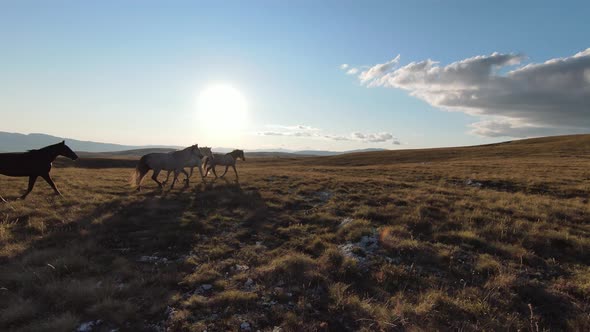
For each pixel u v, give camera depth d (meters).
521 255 8.94
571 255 9.22
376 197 16.30
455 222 11.75
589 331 5.96
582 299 7.04
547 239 9.99
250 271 8.28
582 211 13.22
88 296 6.57
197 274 7.94
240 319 6.20
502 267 8.27
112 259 8.66
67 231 10.39
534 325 6.11
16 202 13.37
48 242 9.47
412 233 10.84
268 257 9.14
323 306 6.70
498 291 7.27
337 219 12.61
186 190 18.27
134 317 6.12
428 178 25.77
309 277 7.77
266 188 19.31
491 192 18.09
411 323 6.05
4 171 13.88
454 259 8.84
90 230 10.58
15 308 6.01
